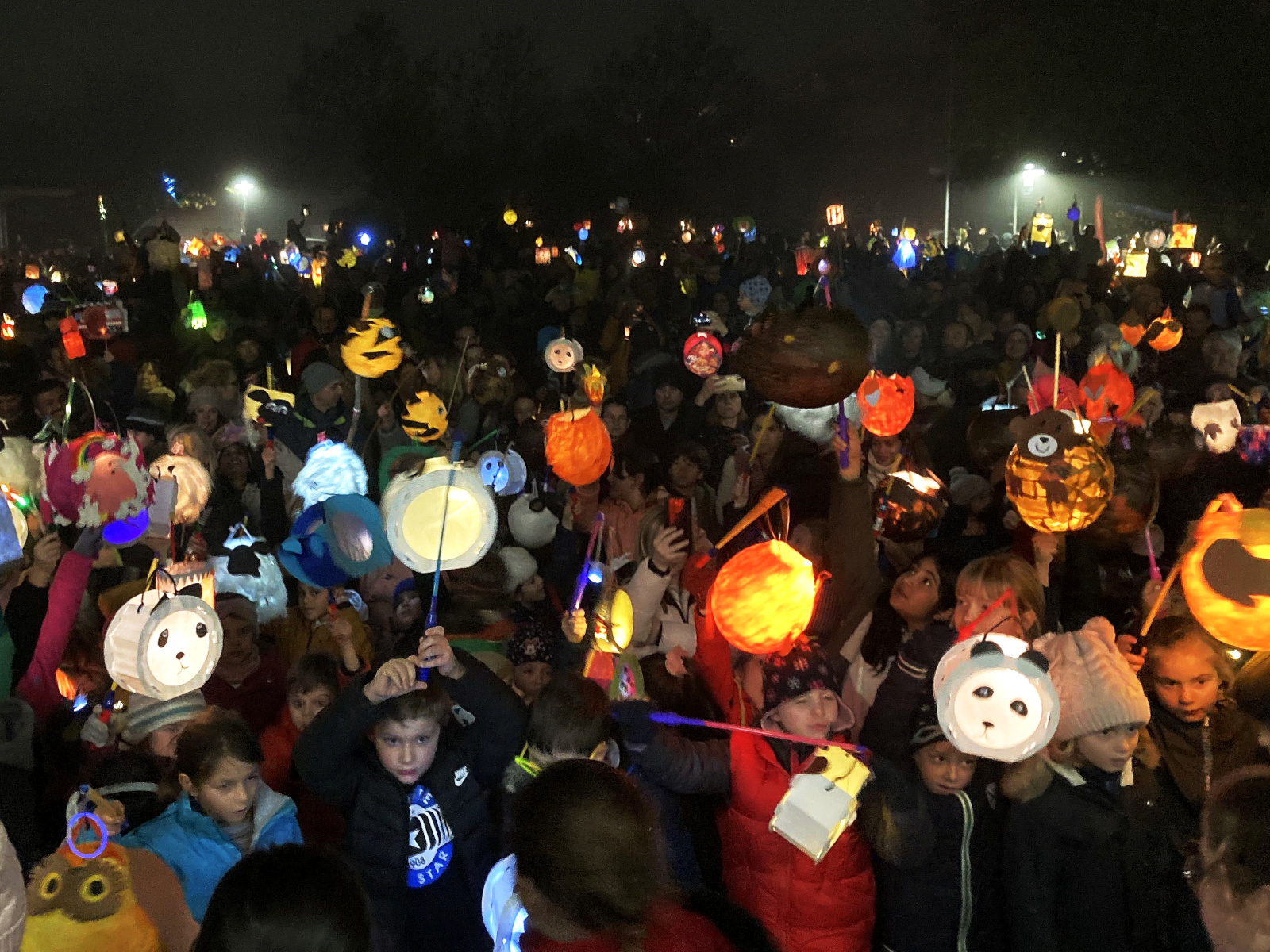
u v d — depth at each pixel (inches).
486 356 341.1
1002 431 216.7
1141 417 235.5
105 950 87.8
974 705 89.8
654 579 139.9
